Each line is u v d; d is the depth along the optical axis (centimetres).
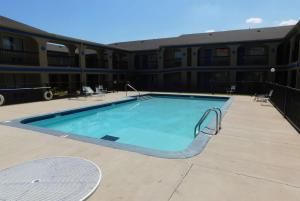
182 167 374
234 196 286
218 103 1584
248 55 2261
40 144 502
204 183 320
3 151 459
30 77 1789
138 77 2791
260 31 2373
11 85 1650
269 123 717
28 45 1745
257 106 1112
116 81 2406
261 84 2075
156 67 2762
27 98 1556
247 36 2267
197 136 561
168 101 1720
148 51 2628
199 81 2498
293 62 1605
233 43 2108
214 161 400
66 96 1728
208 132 602
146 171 358
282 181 326
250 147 479
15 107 1142
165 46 2403
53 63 2258
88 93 1733
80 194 267
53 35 1631
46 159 395
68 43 1853
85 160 389
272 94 1277
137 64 2872
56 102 1366
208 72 2438
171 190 300
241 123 717
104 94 1870
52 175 323
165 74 2622
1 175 322
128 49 2781
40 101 1417
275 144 501
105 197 282
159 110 1363
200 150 454
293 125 673
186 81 2362
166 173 351
